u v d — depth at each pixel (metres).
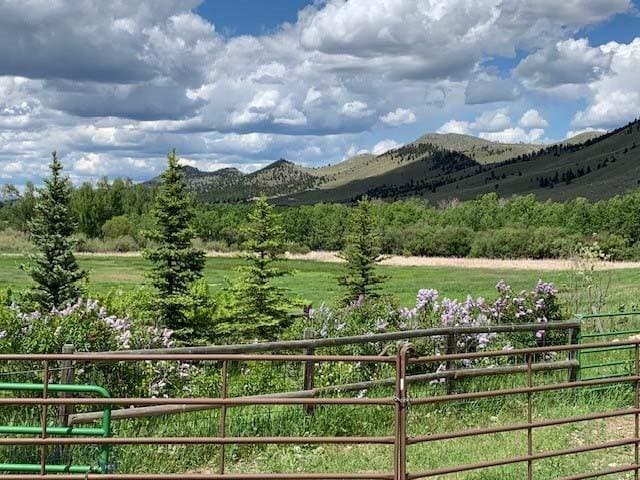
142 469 8.50
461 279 54.09
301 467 8.78
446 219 105.81
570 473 8.55
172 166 19.89
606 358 15.25
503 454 9.22
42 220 23.80
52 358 6.36
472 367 13.53
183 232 19.58
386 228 86.88
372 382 10.77
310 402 6.56
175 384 11.22
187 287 19.84
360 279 28.06
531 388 7.36
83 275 24.08
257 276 21.25
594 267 24.03
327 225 93.06
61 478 6.43
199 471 8.70
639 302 24.53
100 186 105.06
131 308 19.23
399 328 14.29
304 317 15.84
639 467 7.94
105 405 6.54
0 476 6.43
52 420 9.44
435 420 10.68
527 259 76.19
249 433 9.56
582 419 7.60
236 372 12.14
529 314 15.58
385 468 8.73
